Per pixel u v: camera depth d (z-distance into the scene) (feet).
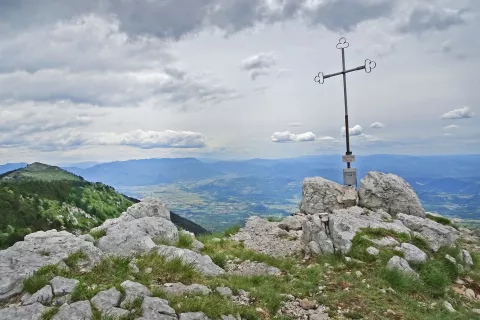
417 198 65.51
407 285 40.70
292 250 56.70
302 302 35.24
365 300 36.76
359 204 67.77
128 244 44.78
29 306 26.89
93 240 45.83
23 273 31.63
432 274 43.50
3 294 29.27
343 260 47.67
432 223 57.82
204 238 66.33
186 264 39.45
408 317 34.06
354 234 51.19
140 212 61.77
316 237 55.26
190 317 27.71
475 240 67.41
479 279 46.96
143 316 26.86
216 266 43.75
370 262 46.24
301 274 44.27
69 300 28.35
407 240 51.47
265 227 69.82
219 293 34.09
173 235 53.06
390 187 65.82
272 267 47.50
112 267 36.37
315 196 70.95
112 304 28.17
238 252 53.93
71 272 33.86
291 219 70.18
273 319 31.73
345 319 33.04
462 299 41.29
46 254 36.45
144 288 30.76
